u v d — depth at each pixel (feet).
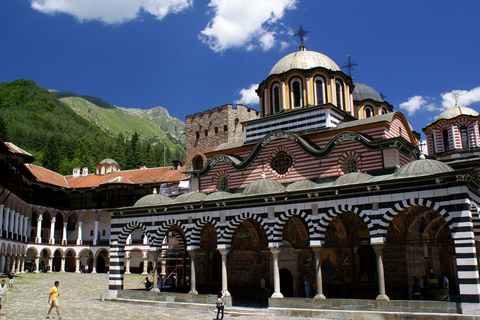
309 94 137.28
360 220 106.93
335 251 110.32
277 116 139.44
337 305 87.81
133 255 256.73
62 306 107.76
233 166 134.62
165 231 119.96
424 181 82.74
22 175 225.15
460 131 157.79
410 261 103.30
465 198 78.48
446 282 100.99
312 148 121.39
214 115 253.44
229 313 96.94
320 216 94.22
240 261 125.59
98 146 593.83
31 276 199.00
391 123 121.39
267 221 101.14
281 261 116.78
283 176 124.98
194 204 112.57
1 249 192.54
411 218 102.32
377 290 103.55
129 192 262.26
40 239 242.78
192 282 111.24
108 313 97.71
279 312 93.04
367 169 112.57
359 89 179.01
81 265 257.55
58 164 407.03
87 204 270.87
